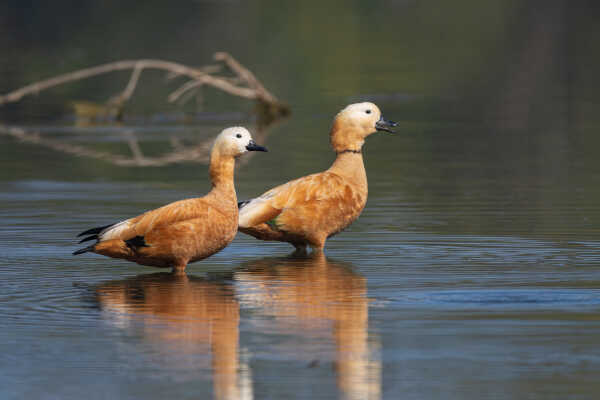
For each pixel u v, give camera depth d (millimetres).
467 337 8992
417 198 17812
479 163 22672
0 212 16531
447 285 11125
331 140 14367
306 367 8227
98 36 55219
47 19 65188
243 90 32812
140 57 45219
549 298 10422
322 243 13633
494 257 12672
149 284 11461
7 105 35031
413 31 57281
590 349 8609
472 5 71750
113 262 12836
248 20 63688
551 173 20875
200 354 8578
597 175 20453
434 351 8594
